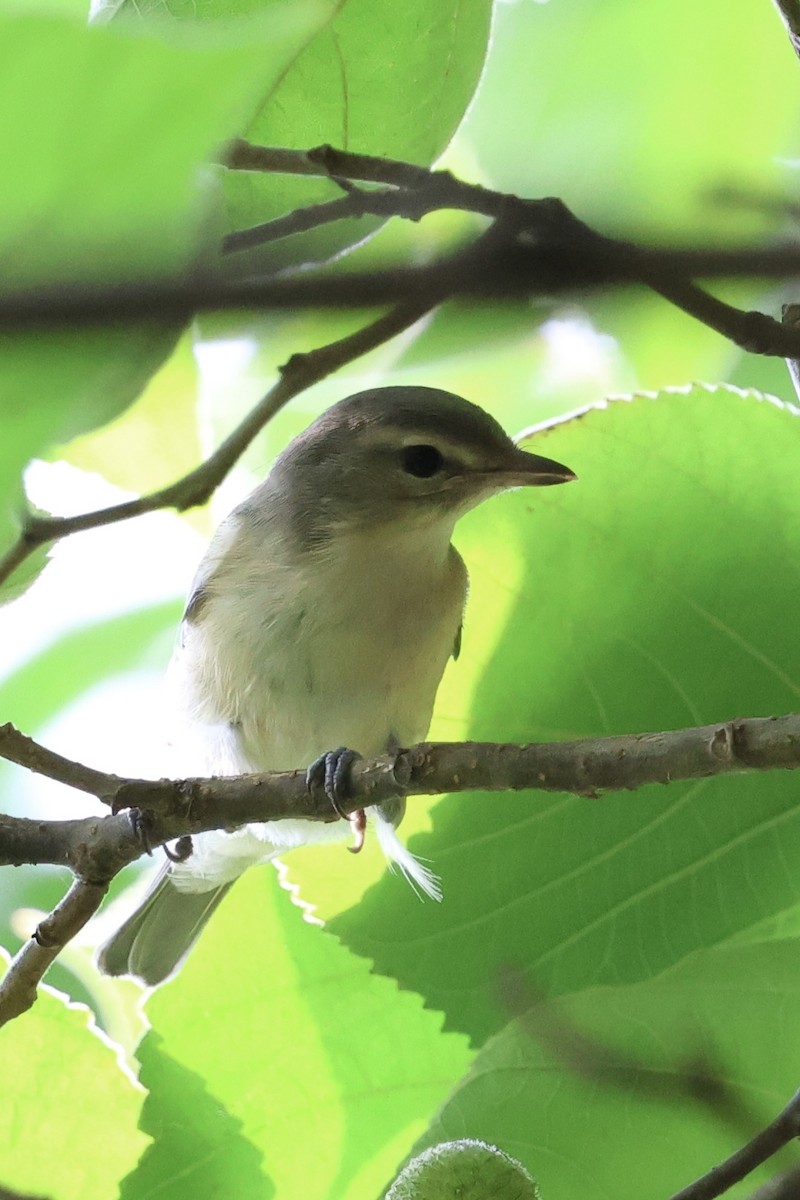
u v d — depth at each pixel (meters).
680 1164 2.05
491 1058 2.06
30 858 2.06
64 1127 2.07
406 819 2.07
